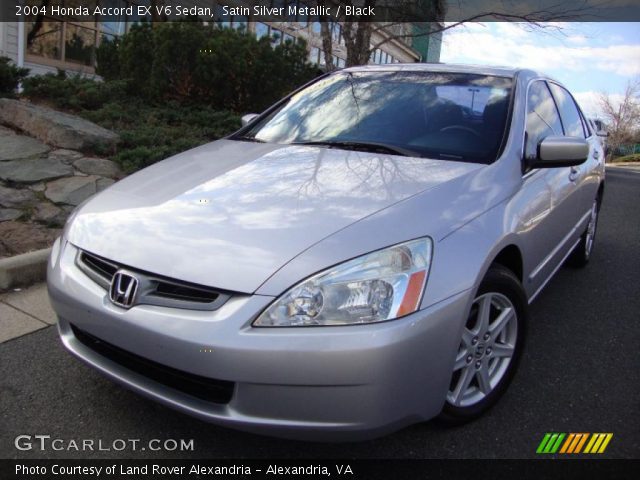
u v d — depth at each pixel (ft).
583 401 9.37
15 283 12.37
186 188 8.77
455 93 11.42
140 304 7.05
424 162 9.35
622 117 160.25
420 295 6.83
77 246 8.05
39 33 42.04
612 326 12.53
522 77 11.99
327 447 7.97
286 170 9.23
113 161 20.08
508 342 8.95
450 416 8.11
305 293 6.56
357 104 11.81
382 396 6.54
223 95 27.84
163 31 26.45
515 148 10.10
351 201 7.86
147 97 27.76
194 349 6.55
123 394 8.98
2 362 9.64
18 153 19.04
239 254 6.93
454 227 7.68
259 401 6.53
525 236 9.27
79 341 8.16
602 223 24.52
